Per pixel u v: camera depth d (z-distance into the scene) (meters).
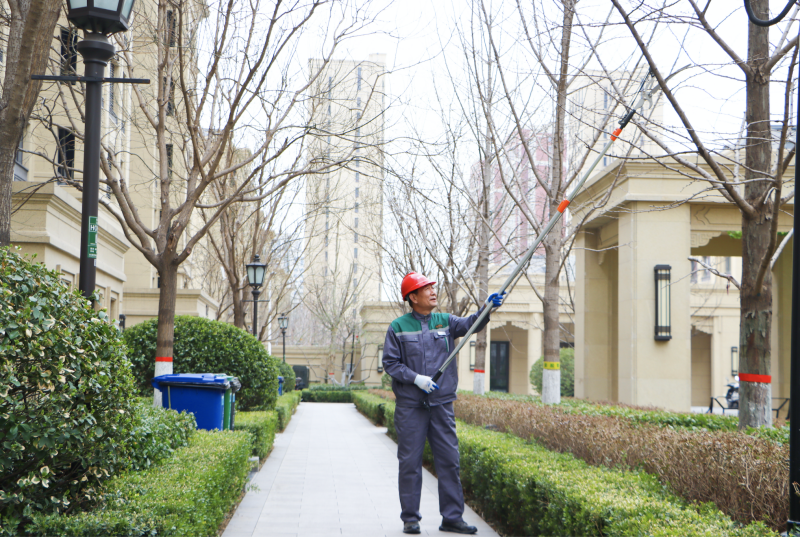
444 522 4.82
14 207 10.02
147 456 4.30
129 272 22.19
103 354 3.40
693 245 13.30
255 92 7.03
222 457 4.75
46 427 3.00
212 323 9.62
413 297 4.91
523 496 4.30
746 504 3.28
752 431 5.63
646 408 10.28
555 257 9.80
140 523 2.99
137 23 8.54
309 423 15.34
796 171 3.09
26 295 3.04
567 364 22.70
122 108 9.48
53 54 8.12
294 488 6.72
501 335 33.72
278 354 37.00
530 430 6.31
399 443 4.82
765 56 5.87
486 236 12.54
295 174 8.01
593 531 3.28
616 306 15.61
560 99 8.77
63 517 2.98
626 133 11.77
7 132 4.77
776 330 15.20
